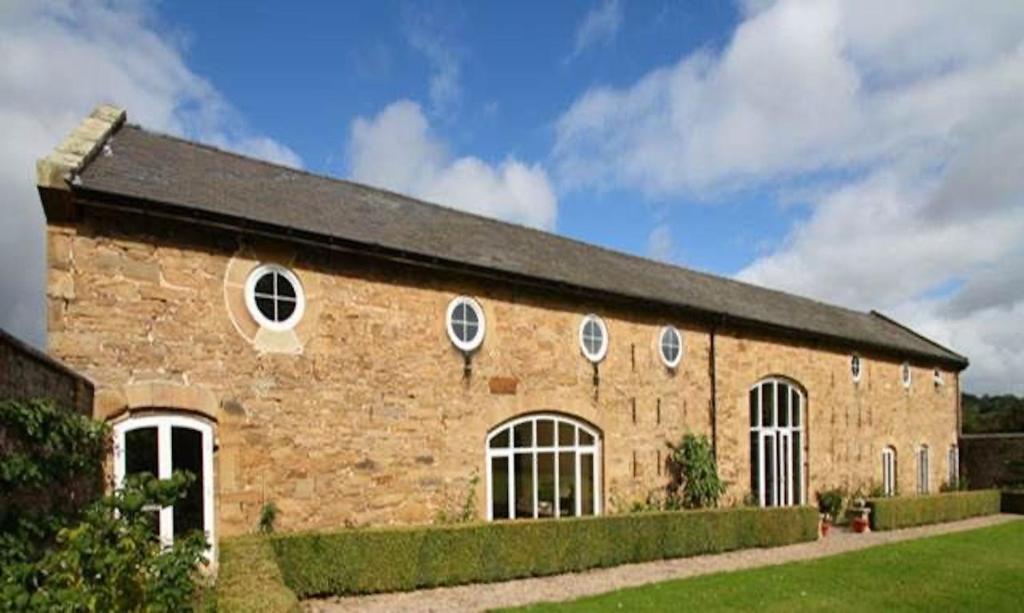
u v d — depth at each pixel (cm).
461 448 1227
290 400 1025
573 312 1442
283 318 1037
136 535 464
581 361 1446
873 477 2262
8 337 504
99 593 423
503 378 1305
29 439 567
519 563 1121
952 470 2766
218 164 1219
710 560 1314
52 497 629
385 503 1114
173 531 903
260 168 1313
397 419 1145
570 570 1178
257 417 989
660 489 1571
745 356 1833
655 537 1309
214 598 639
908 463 2461
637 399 1549
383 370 1135
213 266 971
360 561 980
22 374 564
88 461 705
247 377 986
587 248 1916
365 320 1122
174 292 933
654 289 1689
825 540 1608
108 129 1082
